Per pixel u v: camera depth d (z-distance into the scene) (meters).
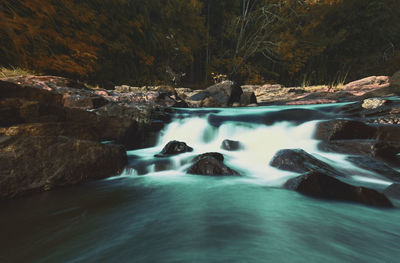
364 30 24.12
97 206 2.34
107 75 14.99
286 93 13.60
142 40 17.08
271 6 22.06
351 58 24.53
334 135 4.58
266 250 1.43
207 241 1.57
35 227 1.89
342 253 1.42
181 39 19.77
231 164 3.95
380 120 5.03
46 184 2.80
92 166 3.26
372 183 2.92
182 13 19.59
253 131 5.96
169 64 19.67
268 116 6.95
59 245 1.60
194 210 2.18
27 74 7.73
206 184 3.02
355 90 11.48
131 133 5.25
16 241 1.67
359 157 3.66
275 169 3.54
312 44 22.86
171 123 6.41
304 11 20.97
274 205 2.26
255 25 24.03
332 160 3.73
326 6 20.39
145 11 17.12
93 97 5.71
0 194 2.44
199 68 26.08
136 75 17.06
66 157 3.08
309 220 1.91
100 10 13.64
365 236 1.65
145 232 1.75
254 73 24.02
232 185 2.95
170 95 9.84
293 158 3.49
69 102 5.38
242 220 1.92
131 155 4.61
